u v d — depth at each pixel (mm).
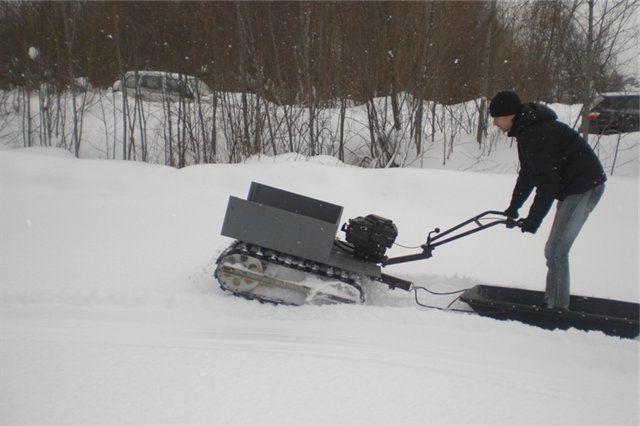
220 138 13344
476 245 7078
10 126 13617
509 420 3053
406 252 6684
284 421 2926
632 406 3281
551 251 4660
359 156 13281
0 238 6594
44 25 12609
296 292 4715
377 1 12586
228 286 4754
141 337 3926
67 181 8867
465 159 12500
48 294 4664
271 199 5238
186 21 12258
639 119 13031
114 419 2896
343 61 12672
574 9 10680
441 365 3666
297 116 12664
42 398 3072
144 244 6492
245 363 3557
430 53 12617
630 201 8695
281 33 12766
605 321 4438
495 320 4453
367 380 3398
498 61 13688
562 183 4574
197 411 2992
